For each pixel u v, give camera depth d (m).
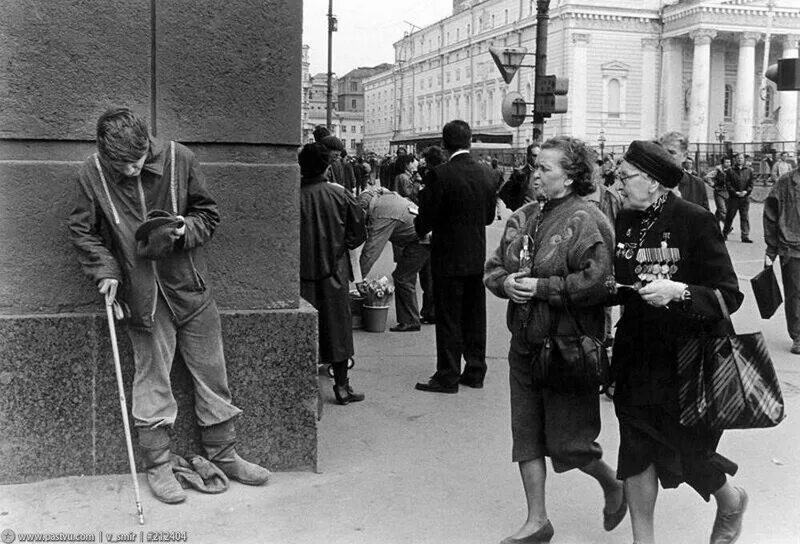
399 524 4.23
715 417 3.53
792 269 8.35
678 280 3.66
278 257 4.88
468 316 7.06
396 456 5.25
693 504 4.60
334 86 149.38
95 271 4.25
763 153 44.88
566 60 68.50
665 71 69.88
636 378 3.67
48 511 4.25
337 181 12.82
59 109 4.58
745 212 20.20
